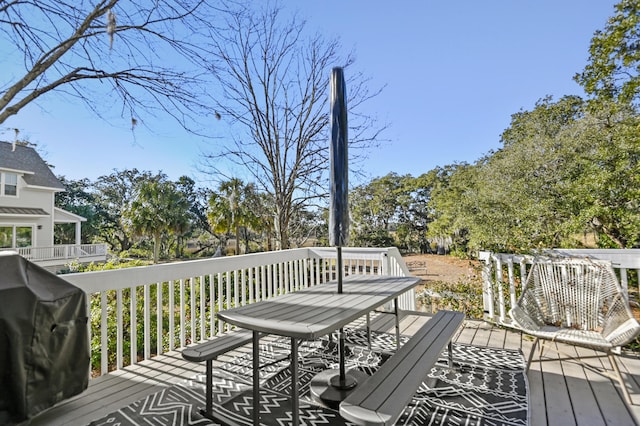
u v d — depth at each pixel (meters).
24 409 1.69
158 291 2.81
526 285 2.94
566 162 7.52
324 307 1.83
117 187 26.95
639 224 6.03
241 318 1.65
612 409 1.98
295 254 4.41
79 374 2.02
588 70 7.43
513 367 2.57
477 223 7.25
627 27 6.53
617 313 2.38
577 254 3.11
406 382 1.41
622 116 7.14
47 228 14.76
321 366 2.64
